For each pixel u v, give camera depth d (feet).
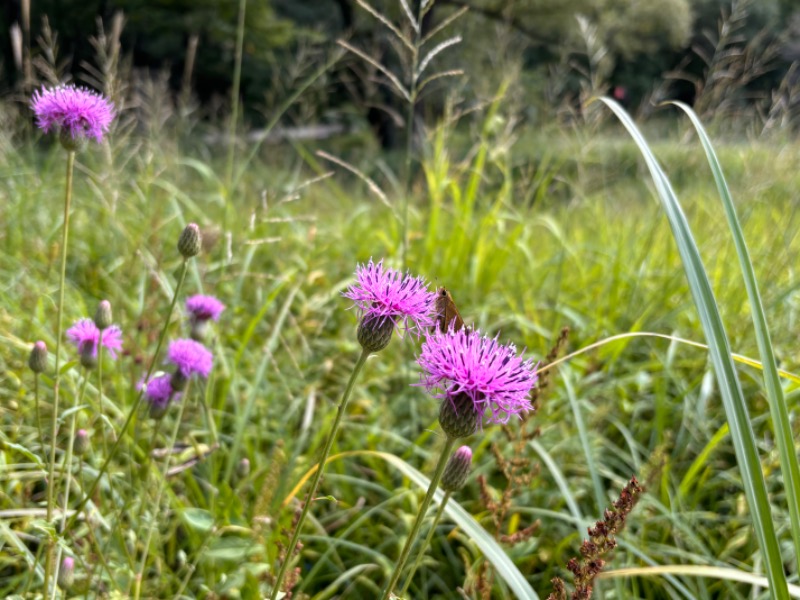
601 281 2.14
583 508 1.41
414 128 4.52
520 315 1.90
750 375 1.56
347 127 8.20
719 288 1.92
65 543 0.78
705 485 1.43
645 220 2.50
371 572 1.28
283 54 9.63
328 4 11.60
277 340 1.81
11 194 2.19
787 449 0.63
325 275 2.17
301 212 2.68
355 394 1.66
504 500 1.06
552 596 0.71
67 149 0.84
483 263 2.11
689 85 8.62
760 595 1.17
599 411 1.47
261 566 0.95
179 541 1.24
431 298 0.68
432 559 1.28
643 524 1.25
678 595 1.19
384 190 3.13
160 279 1.52
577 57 7.61
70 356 1.42
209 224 1.98
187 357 0.96
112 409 1.29
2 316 1.48
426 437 1.49
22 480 1.20
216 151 3.64
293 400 1.59
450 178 2.17
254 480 1.32
